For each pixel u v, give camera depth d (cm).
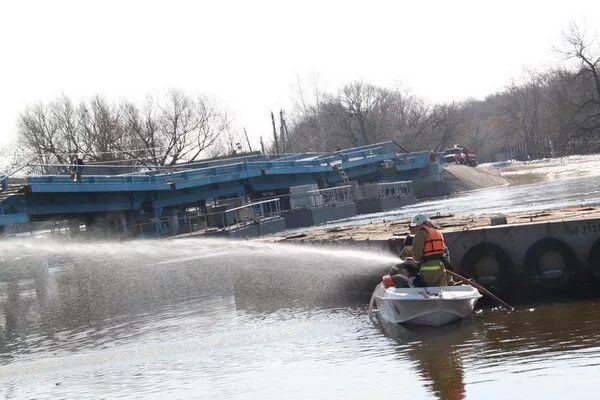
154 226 6344
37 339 2648
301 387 1491
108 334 2528
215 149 10906
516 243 2328
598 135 10544
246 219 5912
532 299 2238
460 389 1354
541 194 6644
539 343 1616
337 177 8600
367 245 2664
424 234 1983
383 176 9575
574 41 10219
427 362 1566
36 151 9125
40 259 4091
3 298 4031
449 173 10125
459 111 18250
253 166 7394
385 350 1723
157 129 10075
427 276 1978
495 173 11212
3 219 5122
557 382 1319
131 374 1811
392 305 1973
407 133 13975
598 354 1463
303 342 1934
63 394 1700
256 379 1598
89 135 9575
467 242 2359
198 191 6825
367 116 13325
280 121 12425
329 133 12838
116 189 5847
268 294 2898
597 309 1955
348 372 1560
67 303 3525
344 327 2073
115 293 3425
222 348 1986
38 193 5334
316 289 2734
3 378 1953
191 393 1554
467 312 1967
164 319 2675
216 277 3228
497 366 1470
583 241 2283
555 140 12494
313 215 6844
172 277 3375
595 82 10331
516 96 18288
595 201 4831
